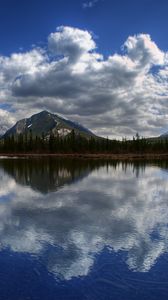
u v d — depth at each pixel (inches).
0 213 881.5
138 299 398.9
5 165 3043.8
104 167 2878.9
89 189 1378.0
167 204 1026.1
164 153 6998.0
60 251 567.8
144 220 801.6
